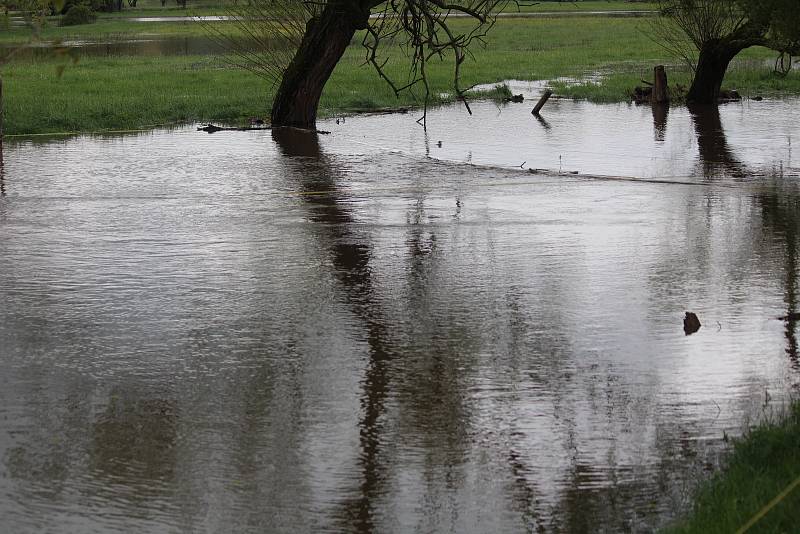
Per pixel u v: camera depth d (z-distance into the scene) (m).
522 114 26.17
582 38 50.81
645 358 8.75
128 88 29.30
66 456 7.04
